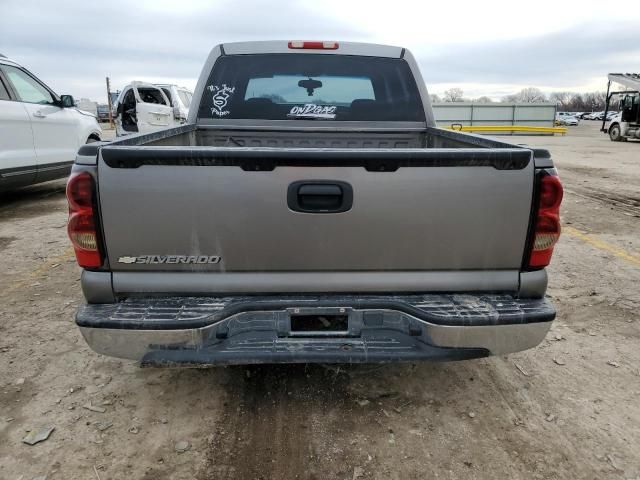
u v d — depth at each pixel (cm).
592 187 957
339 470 224
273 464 227
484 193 213
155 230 211
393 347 224
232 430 249
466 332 219
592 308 392
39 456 230
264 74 387
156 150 203
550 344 337
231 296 225
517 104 3438
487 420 259
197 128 390
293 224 213
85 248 213
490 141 272
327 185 209
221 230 212
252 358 218
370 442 241
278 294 225
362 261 220
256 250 216
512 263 225
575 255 523
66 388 282
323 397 276
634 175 1124
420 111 399
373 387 285
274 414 261
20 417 257
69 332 347
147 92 1393
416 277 225
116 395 276
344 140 401
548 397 279
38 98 714
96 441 240
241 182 207
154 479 218
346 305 222
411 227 215
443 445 240
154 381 289
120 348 217
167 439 242
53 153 728
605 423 257
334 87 391
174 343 216
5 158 636
